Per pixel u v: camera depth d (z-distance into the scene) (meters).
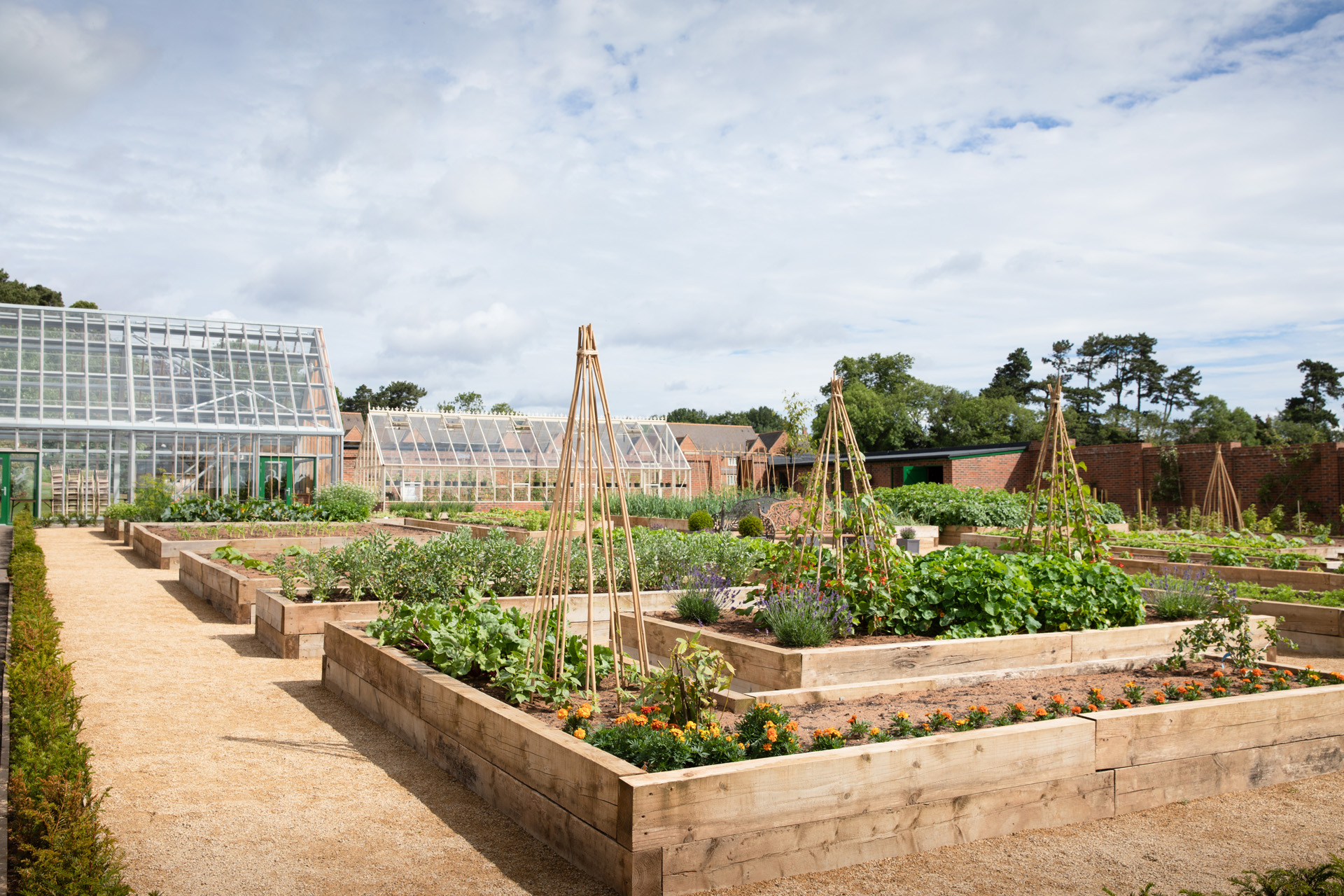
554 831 3.95
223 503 21.67
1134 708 4.72
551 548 6.06
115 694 6.74
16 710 3.97
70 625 9.59
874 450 51.12
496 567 9.69
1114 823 4.32
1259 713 4.93
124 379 27.31
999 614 7.35
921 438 50.56
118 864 3.04
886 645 6.61
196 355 29.11
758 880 3.56
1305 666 8.14
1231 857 3.92
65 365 26.70
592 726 4.98
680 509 24.48
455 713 4.96
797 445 30.61
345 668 6.72
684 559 10.49
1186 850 3.98
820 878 3.62
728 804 3.51
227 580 10.34
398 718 5.75
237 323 30.05
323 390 30.16
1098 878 3.67
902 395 51.22
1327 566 12.16
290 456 28.77
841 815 3.74
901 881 3.60
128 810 4.42
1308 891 2.83
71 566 15.12
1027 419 48.91
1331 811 4.52
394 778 4.98
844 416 8.20
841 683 6.36
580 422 6.06
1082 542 9.91
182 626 9.71
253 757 5.32
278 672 7.67
